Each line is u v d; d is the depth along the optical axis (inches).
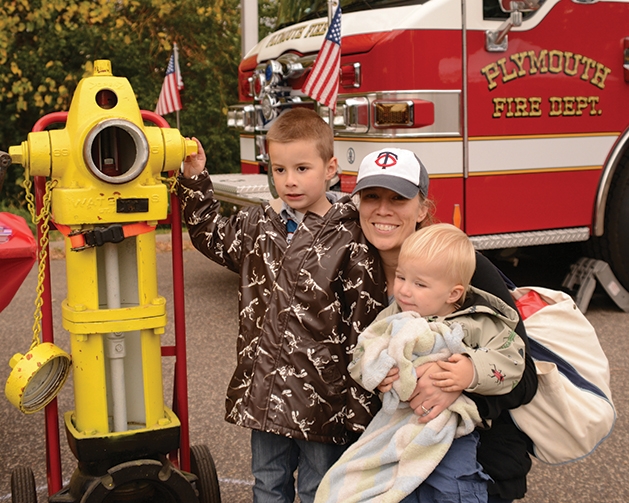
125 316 90.9
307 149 91.2
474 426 81.4
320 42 206.7
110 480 90.2
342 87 195.3
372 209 89.7
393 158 90.0
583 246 225.5
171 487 93.3
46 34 384.2
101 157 93.4
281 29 246.4
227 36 413.7
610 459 133.6
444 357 80.0
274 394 88.7
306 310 89.1
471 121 188.1
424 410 79.8
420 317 82.0
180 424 99.8
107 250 90.7
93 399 92.1
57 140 86.1
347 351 90.0
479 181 191.2
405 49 181.2
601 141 207.5
